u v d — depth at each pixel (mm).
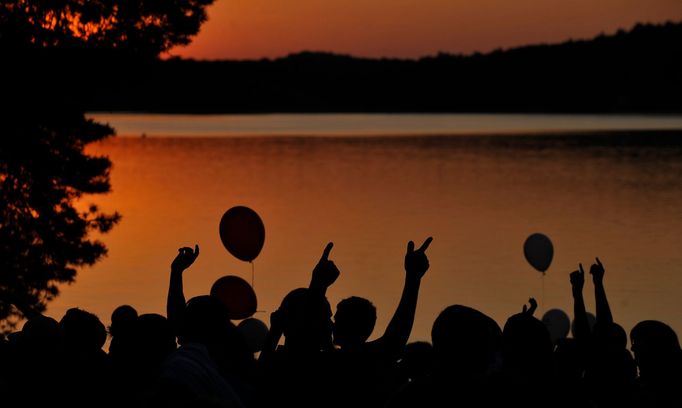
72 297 34281
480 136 179250
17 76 21375
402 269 41469
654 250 46031
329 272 5930
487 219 61312
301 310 5773
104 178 22688
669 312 30266
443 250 47719
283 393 5629
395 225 58781
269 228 57594
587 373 6488
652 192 76000
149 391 5379
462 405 4480
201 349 5621
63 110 21859
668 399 5816
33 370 5617
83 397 5711
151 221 60188
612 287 35250
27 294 21547
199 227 57469
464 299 34062
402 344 5902
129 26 22250
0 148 21391
